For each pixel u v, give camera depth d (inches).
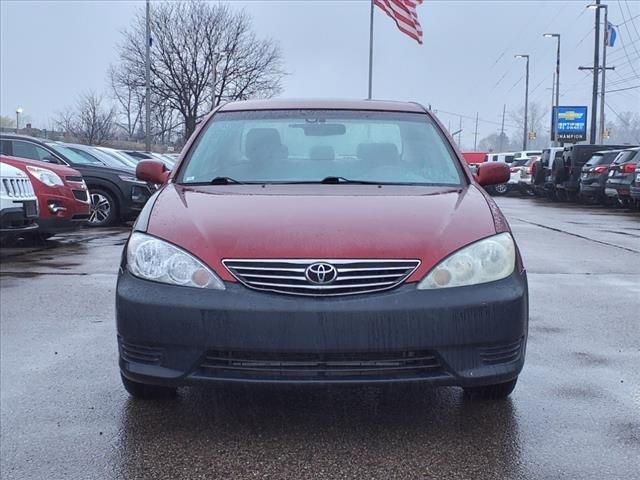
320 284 122.7
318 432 135.6
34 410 147.6
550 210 805.9
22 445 131.3
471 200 149.9
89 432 136.3
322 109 190.5
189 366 124.0
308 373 122.9
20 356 183.5
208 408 147.3
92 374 169.3
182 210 142.2
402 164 174.1
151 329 125.0
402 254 125.6
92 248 394.0
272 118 187.6
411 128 185.8
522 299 129.4
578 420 141.8
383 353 122.8
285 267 124.0
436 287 124.6
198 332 122.7
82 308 236.7
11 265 327.9
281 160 174.7
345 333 120.6
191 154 178.2
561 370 172.9
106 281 285.3
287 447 129.1
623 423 140.6
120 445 130.6
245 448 128.8
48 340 198.2
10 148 498.0
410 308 121.7
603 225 584.1
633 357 184.1
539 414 144.7
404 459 124.4
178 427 138.1
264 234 129.0
